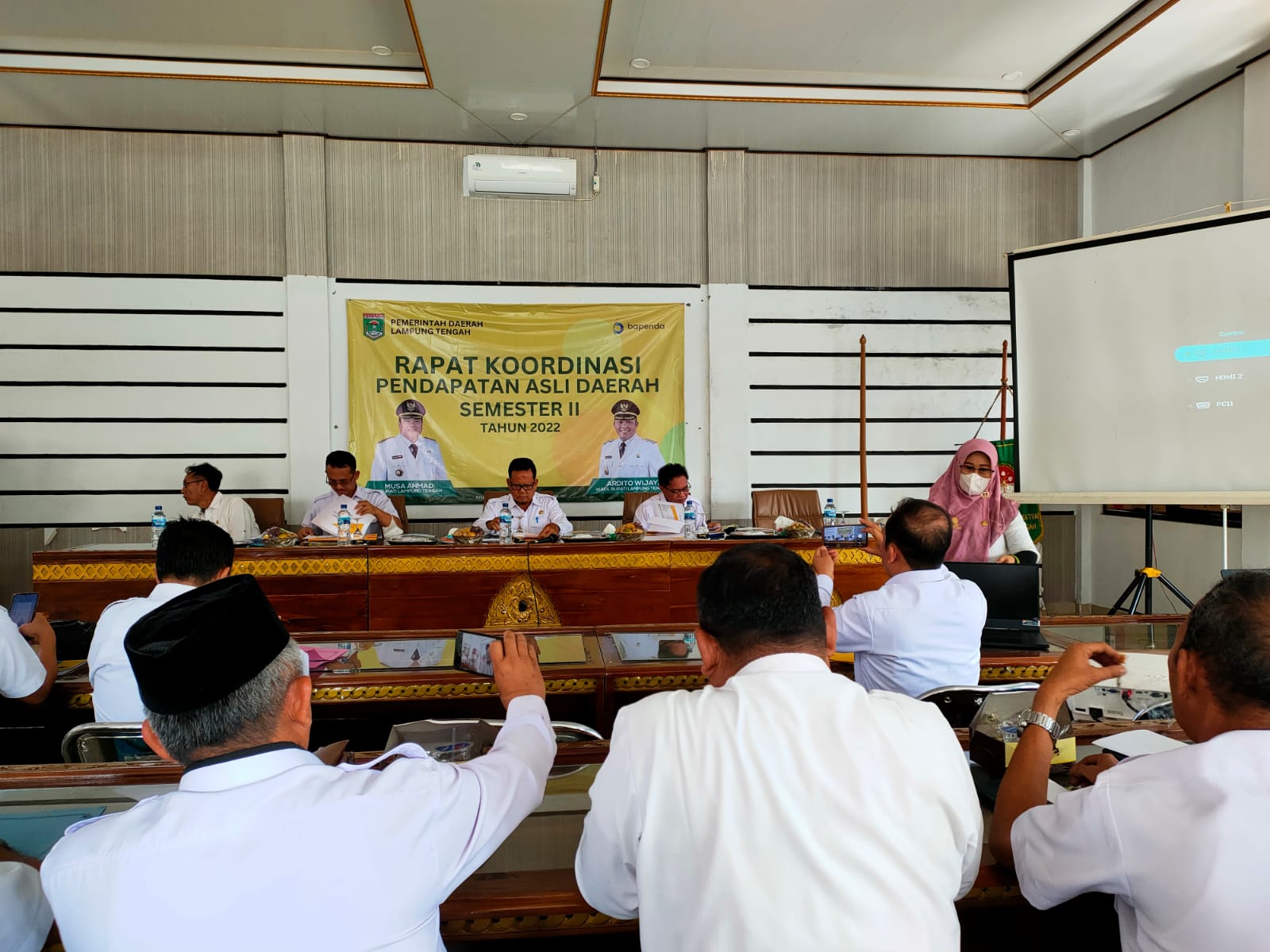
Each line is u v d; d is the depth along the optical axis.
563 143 5.79
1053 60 4.79
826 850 0.83
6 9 4.17
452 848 0.89
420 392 5.83
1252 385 4.02
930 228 6.15
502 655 1.26
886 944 0.81
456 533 4.24
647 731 0.92
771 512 5.52
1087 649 1.20
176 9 4.20
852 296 6.10
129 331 5.57
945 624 1.91
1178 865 0.87
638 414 6.01
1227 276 4.09
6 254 5.46
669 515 4.83
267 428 5.71
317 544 4.06
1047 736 1.16
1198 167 5.12
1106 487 4.41
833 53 4.68
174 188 5.57
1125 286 4.38
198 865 0.80
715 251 5.95
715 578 1.04
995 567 2.59
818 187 6.06
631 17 4.28
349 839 0.83
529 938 1.18
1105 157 6.00
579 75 4.65
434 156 5.77
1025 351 4.69
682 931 0.85
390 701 2.23
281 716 0.89
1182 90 5.03
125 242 5.54
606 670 2.27
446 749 1.49
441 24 4.03
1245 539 4.75
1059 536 6.31
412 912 0.86
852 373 6.12
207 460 5.68
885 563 2.04
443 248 5.81
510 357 5.90
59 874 0.81
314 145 5.60
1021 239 6.21
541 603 4.04
